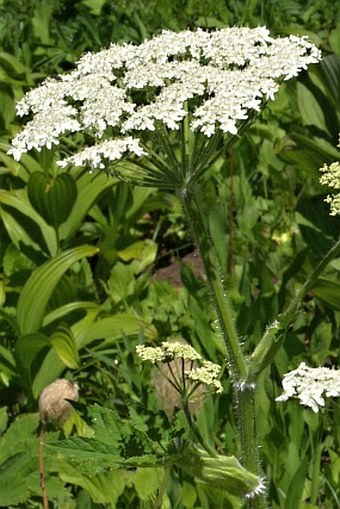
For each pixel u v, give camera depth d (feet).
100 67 3.30
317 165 5.82
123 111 3.22
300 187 7.00
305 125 6.19
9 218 5.87
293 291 5.31
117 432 3.19
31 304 4.98
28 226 5.87
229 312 3.19
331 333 5.00
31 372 4.91
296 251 5.64
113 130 3.31
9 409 4.96
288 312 3.14
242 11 9.69
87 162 3.14
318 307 5.14
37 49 9.05
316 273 3.09
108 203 6.53
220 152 3.16
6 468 3.79
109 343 5.02
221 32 3.31
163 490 3.67
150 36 9.42
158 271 6.86
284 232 6.45
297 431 4.13
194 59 3.30
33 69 8.77
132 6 10.30
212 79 3.16
